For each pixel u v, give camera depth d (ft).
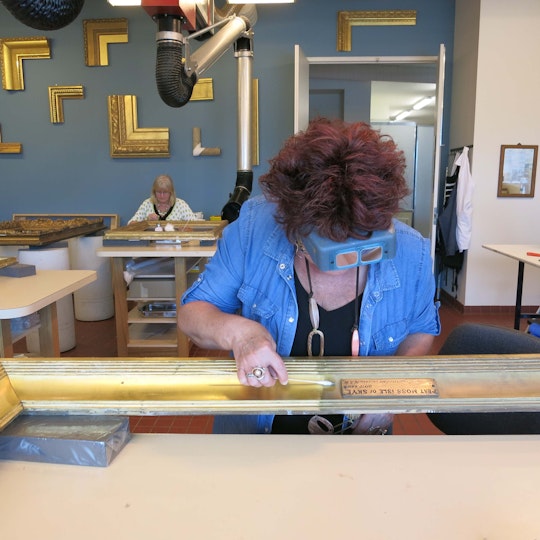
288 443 2.60
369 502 2.11
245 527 1.96
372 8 15.61
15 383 2.73
